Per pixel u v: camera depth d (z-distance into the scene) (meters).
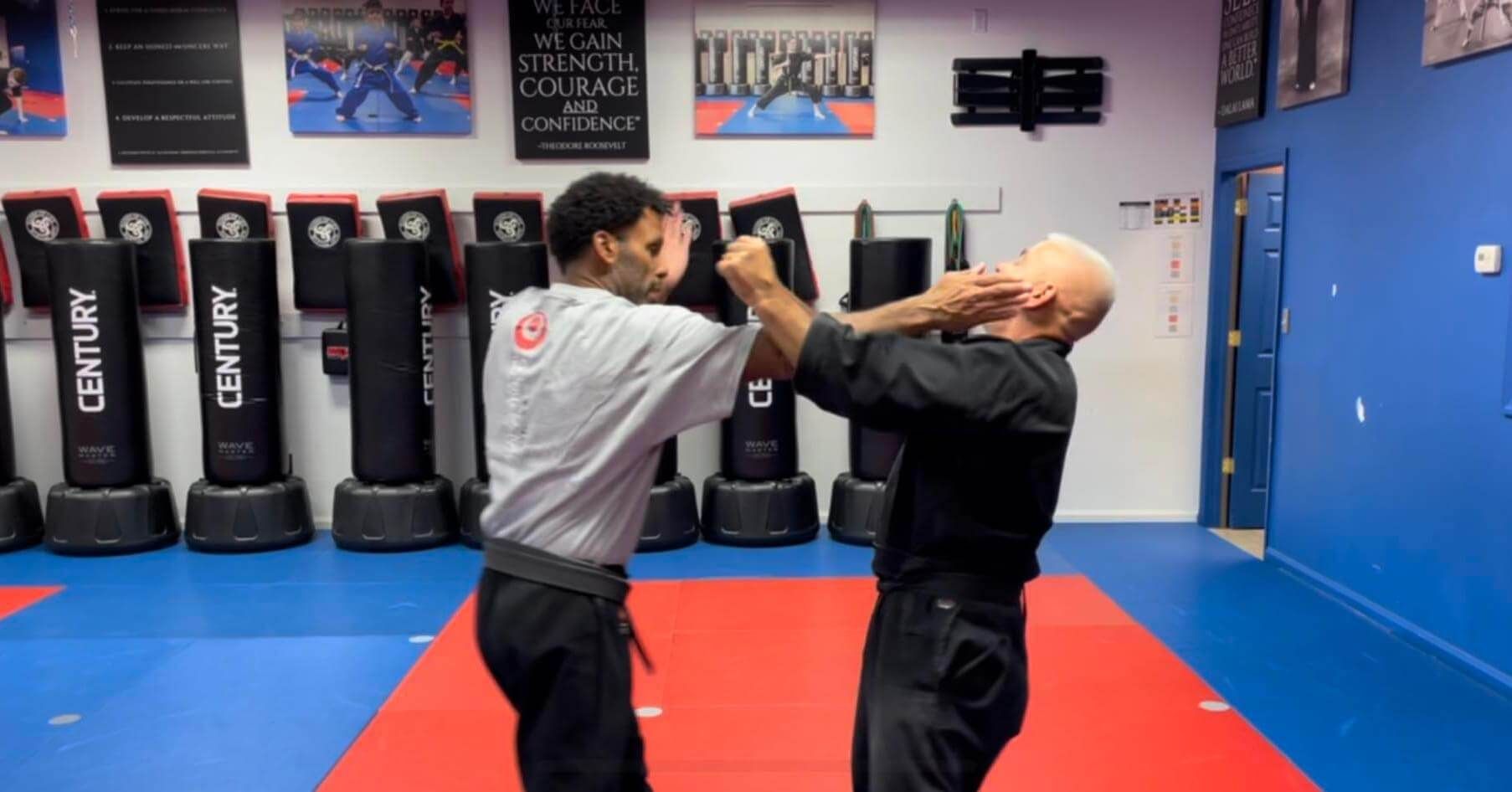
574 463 1.58
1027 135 5.61
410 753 3.05
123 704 3.39
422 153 5.54
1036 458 1.69
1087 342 5.74
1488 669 3.48
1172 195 5.63
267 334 5.22
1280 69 4.87
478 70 5.49
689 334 1.56
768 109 5.55
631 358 1.56
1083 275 1.71
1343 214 4.38
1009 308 1.58
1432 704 3.37
